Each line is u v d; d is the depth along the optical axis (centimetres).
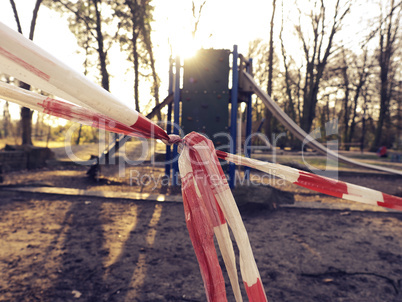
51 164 1402
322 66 2572
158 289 319
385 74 2988
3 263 369
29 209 612
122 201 688
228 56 774
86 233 481
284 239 462
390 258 392
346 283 331
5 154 1186
